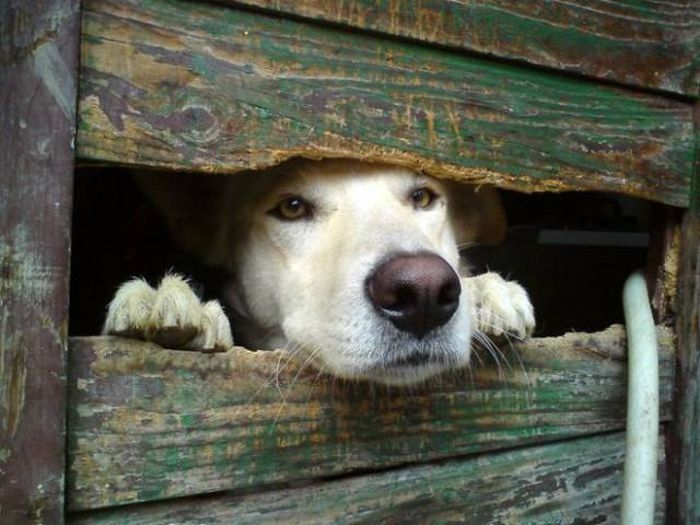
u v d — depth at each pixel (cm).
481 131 39
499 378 41
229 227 52
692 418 46
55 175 28
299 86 34
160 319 32
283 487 36
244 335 52
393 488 38
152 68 30
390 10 35
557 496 43
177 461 32
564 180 42
